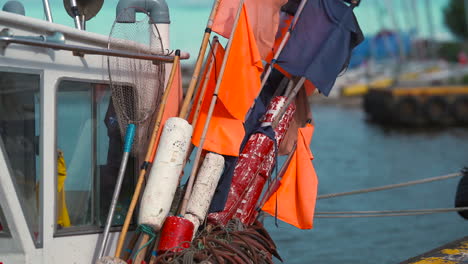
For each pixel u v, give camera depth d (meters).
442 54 105.38
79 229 6.85
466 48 105.38
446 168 35.34
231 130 7.71
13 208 6.09
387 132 57.34
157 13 7.57
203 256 6.80
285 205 8.09
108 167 7.18
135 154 7.30
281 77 9.21
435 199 25.11
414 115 60.75
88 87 6.88
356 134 55.94
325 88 8.54
